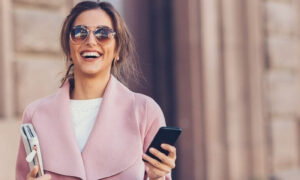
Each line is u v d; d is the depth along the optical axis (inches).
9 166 185.0
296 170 308.8
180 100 276.4
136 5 278.5
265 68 295.1
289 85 308.8
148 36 283.6
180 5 276.2
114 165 79.9
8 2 195.2
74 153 80.8
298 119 318.3
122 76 95.0
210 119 272.4
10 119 190.7
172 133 76.2
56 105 85.1
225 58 278.1
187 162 275.1
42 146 81.7
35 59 202.7
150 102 85.8
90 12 85.1
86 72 83.4
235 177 277.3
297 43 319.0
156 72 285.6
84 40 83.1
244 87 284.4
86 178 79.7
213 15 276.7
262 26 294.4
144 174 82.7
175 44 278.7
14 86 196.5
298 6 322.7
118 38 87.7
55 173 80.7
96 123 82.0
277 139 297.3
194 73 272.1
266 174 291.1
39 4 204.4
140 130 83.7
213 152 273.0
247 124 284.4
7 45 193.8
